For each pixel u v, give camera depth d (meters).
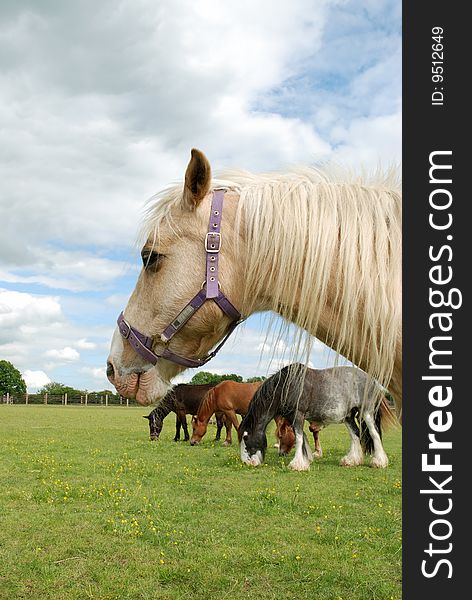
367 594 3.77
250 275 1.86
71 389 69.81
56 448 12.76
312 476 8.66
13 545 4.85
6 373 84.06
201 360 1.98
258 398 9.86
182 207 1.93
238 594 3.81
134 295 2.07
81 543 4.89
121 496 6.88
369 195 1.86
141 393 2.03
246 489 7.48
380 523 5.64
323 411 9.68
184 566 4.30
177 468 9.55
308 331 1.83
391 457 11.40
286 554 4.60
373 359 1.78
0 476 8.52
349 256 1.77
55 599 3.72
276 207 1.86
